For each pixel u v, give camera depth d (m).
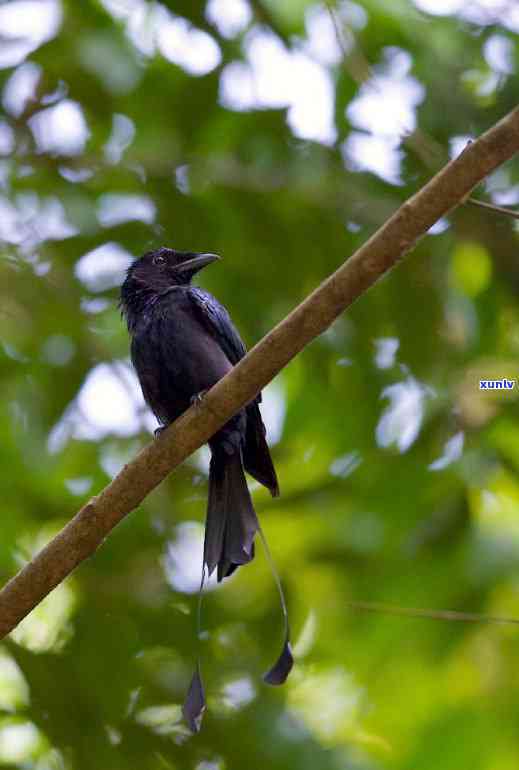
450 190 7.23
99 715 12.48
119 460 14.00
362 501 13.38
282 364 7.80
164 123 14.05
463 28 14.05
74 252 13.90
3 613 8.23
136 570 13.26
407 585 13.06
